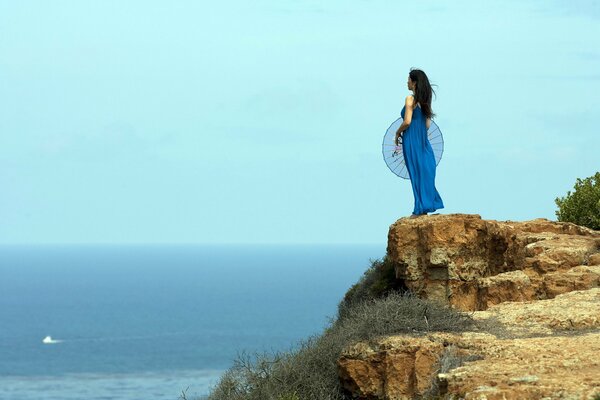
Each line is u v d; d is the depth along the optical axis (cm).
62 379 18138
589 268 2703
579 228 3247
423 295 2753
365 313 2252
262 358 2492
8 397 16038
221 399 2408
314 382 2272
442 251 2703
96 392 16312
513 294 2612
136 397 15425
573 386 1608
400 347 2039
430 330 2164
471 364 1877
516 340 2028
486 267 2764
